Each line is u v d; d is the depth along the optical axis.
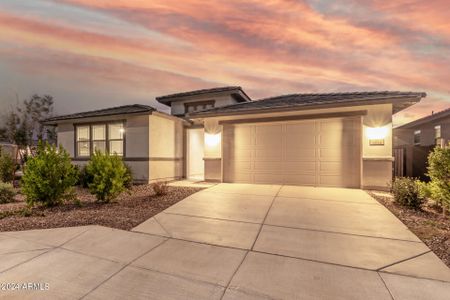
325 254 3.37
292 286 2.53
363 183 8.33
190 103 17.59
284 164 9.59
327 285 2.55
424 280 2.65
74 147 12.65
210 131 10.84
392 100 7.68
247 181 10.18
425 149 9.13
